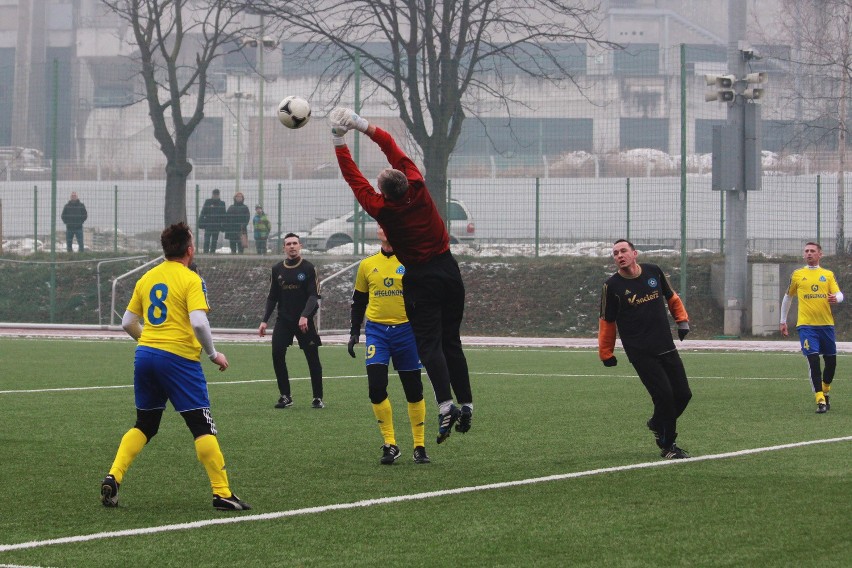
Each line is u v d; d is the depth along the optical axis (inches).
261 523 382.6
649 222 1856.5
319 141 2162.9
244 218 1768.0
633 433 616.7
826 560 324.5
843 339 1483.8
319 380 747.4
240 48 2025.1
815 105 2310.5
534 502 416.8
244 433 620.7
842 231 1692.9
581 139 2269.9
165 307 416.2
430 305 485.1
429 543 350.3
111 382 900.0
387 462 513.7
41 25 3715.6
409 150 2032.5
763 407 743.7
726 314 1503.4
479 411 720.3
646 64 2731.3
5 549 343.6
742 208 1491.1
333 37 1947.6
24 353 1199.6
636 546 344.2
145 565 323.6
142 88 2738.7
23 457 531.5
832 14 2223.2
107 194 2033.7
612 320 544.7
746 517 386.3
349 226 1913.1
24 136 2706.7
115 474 413.1
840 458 519.5
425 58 1818.4
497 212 1902.1
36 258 1863.9
